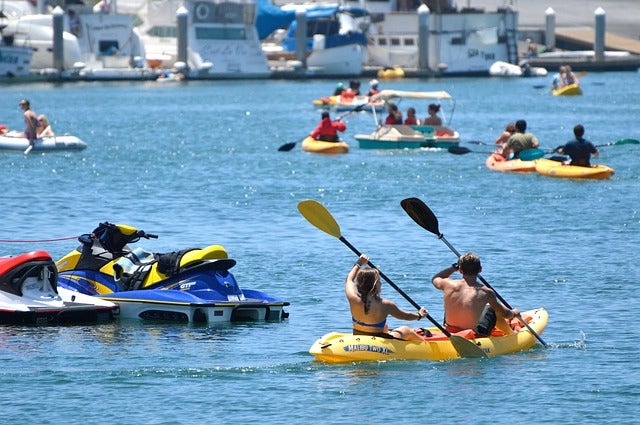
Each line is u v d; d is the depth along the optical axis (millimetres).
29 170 97312
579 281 52625
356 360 38875
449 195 82375
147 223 70312
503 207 76438
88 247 48594
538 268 55750
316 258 58625
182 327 44625
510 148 97938
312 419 33562
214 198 81562
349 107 180250
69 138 112500
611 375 37750
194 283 46562
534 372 38125
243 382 37031
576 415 33906
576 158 91250
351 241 63781
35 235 65562
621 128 143500
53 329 44094
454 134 119188
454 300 41000
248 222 70750
